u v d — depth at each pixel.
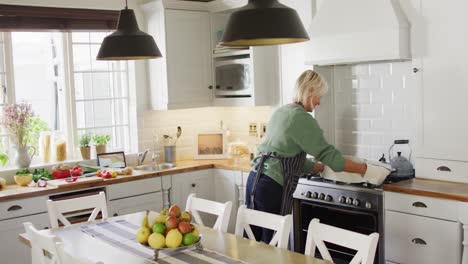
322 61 4.16
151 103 5.24
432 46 3.62
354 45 3.90
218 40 5.32
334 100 4.58
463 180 3.55
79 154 5.01
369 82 4.30
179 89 5.09
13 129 4.46
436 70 3.62
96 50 5.15
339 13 4.02
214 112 5.74
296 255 2.50
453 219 3.22
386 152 4.23
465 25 3.45
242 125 5.46
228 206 3.08
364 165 3.48
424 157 3.74
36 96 4.84
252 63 4.78
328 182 3.76
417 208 3.38
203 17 5.23
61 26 4.70
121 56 3.01
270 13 2.17
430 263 3.36
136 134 5.24
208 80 5.30
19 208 3.96
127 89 5.29
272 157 3.39
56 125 4.98
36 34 4.80
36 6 4.54
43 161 4.74
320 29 4.14
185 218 2.59
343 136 4.55
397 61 4.08
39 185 4.20
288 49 4.62
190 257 2.52
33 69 4.80
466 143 3.51
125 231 3.06
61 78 4.94
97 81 5.17
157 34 5.05
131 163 5.20
